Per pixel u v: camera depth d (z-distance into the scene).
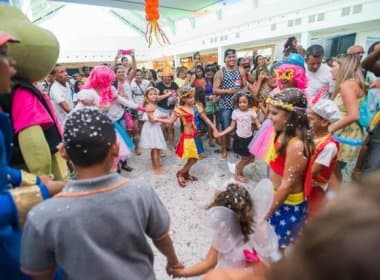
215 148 4.02
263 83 3.25
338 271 0.20
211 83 4.55
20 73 1.06
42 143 1.02
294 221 1.20
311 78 2.30
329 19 6.23
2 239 0.78
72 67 12.48
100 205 0.69
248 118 2.64
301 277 0.22
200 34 10.97
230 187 1.08
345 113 1.79
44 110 1.08
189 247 1.83
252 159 2.74
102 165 0.74
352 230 0.20
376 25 5.78
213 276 0.60
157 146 3.07
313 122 1.35
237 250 0.95
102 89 2.55
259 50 9.12
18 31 1.03
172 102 4.31
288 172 1.18
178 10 8.69
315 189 1.38
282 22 7.45
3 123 0.86
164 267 1.67
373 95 1.83
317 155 1.33
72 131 0.71
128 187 0.76
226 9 9.70
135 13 11.89
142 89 4.64
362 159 1.76
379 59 1.65
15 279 0.83
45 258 0.70
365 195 0.23
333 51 6.73
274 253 0.85
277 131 1.29
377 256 0.19
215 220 0.99
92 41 12.90
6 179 0.83
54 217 0.66
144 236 0.79
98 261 0.69
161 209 0.84
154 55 14.16
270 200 1.03
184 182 2.77
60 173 1.26
